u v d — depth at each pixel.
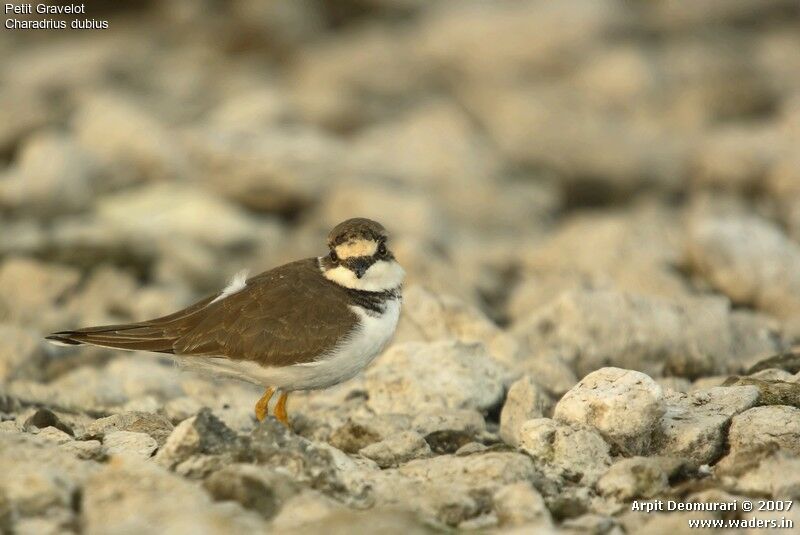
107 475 7.45
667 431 9.11
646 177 23.61
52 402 11.27
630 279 15.43
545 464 8.83
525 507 7.58
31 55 31.48
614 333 12.83
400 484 8.07
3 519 6.96
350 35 34.50
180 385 12.38
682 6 34.59
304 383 9.85
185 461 8.12
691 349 12.71
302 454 8.12
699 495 7.88
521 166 24.31
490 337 12.65
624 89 28.08
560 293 14.66
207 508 7.04
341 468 8.25
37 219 19.44
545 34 31.36
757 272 14.95
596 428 9.05
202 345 9.77
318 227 19.55
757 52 31.69
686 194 23.39
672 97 28.06
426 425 9.97
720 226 15.71
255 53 32.62
